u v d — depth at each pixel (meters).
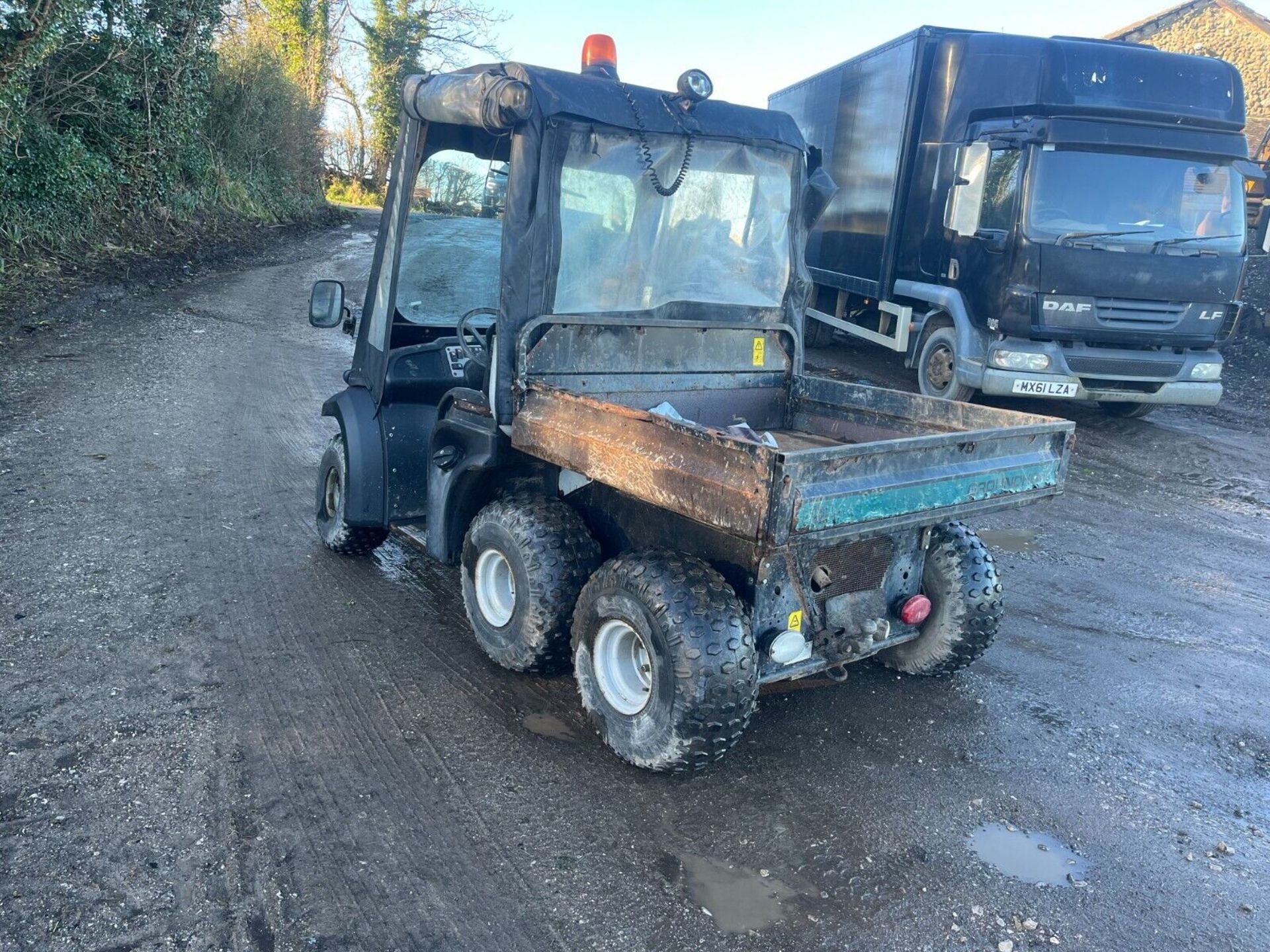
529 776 3.39
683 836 3.12
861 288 11.96
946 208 9.34
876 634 3.61
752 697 3.20
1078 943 2.75
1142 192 8.83
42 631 4.15
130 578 4.77
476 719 3.75
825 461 2.84
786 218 4.52
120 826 2.95
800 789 3.45
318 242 22.38
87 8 13.40
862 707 4.09
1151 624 5.21
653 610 3.21
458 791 3.28
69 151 13.38
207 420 7.82
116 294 12.76
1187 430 10.23
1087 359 8.98
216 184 20.53
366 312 5.00
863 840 3.17
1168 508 7.55
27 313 10.89
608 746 3.58
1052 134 8.69
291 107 25.56
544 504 3.89
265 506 5.98
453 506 4.18
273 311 13.49
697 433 2.95
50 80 13.75
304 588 4.86
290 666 4.06
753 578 3.30
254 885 2.75
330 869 2.85
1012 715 4.09
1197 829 3.35
